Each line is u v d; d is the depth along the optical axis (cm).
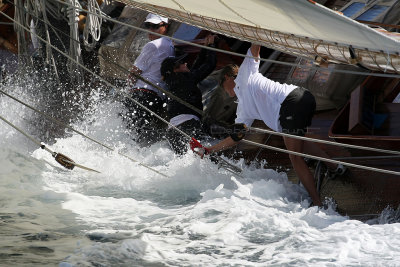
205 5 1423
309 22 1249
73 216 1656
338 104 2427
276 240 1443
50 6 2489
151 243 1419
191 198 1880
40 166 2150
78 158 2277
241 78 1884
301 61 2630
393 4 2591
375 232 1476
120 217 1662
